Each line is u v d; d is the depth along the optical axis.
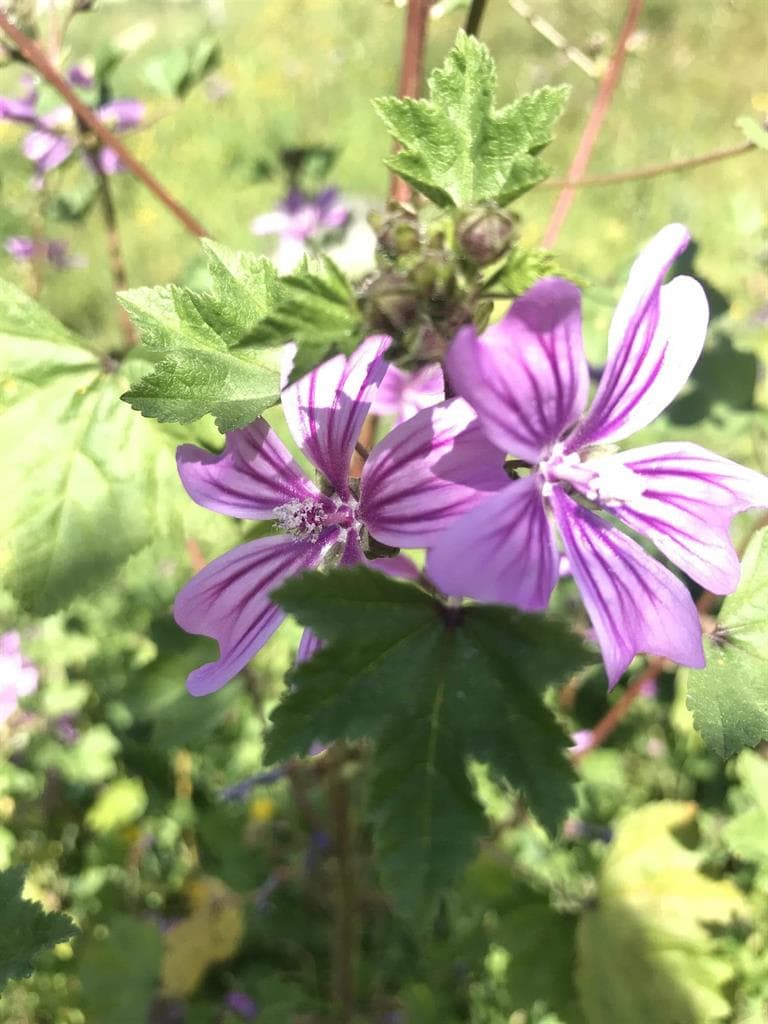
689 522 0.09
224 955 0.21
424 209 0.10
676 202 0.47
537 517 0.08
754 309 0.36
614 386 0.09
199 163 0.58
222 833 0.23
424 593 0.08
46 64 0.14
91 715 0.26
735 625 0.10
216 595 0.09
